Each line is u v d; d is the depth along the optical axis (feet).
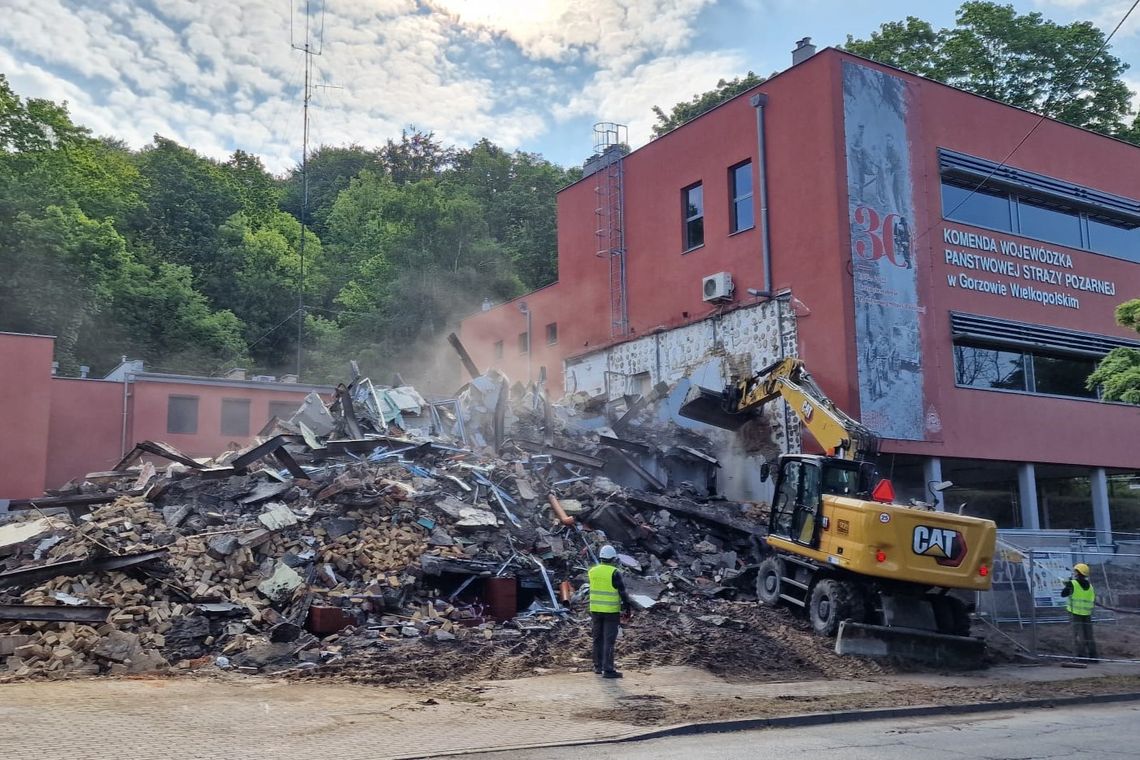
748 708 35.45
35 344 89.71
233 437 109.60
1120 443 89.81
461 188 230.68
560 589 54.75
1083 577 55.01
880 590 50.44
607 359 97.45
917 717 36.32
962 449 77.30
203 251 203.82
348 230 223.30
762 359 78.95
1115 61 144.36
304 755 26.11
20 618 40.40
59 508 57.67
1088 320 88.89
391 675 39.78
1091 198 90.33
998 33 145.48
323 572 49.57
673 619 52.21
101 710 31.19
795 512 55.47
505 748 27.91
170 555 47.70
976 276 81.00
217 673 39.88
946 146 80.89
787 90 78.69
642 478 75.97
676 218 90.43
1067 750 28.68
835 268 72.90
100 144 217.15
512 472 64.59
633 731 30.73
